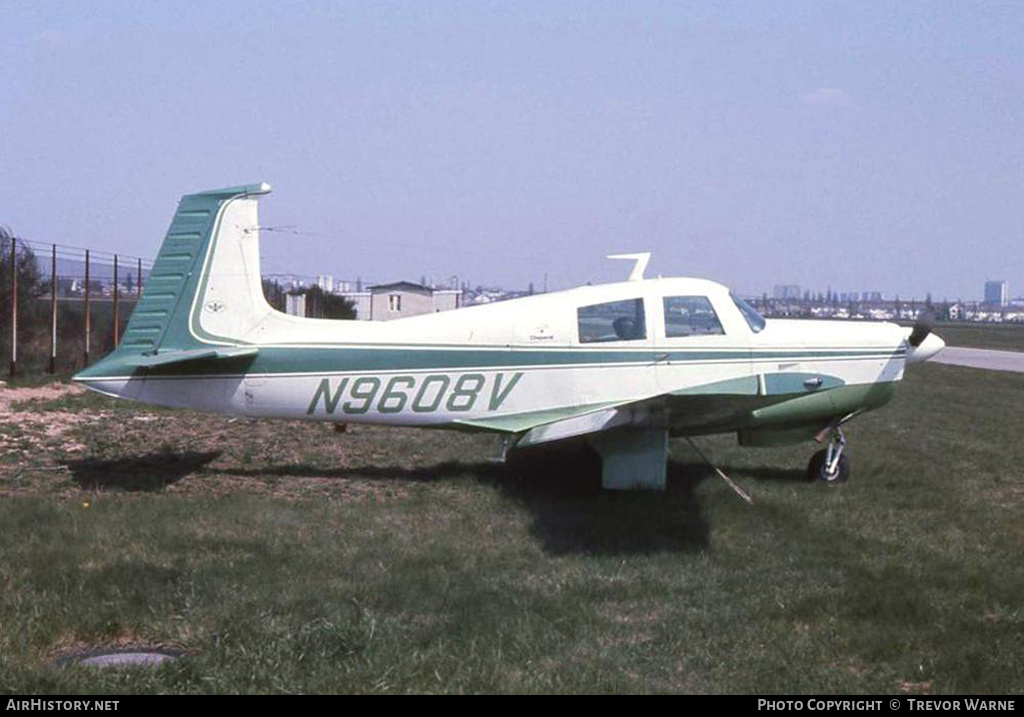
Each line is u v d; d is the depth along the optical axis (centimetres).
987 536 816
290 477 1006
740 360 996
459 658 516
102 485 934
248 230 967
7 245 1988
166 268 966
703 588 664
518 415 977
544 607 605
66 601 581
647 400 835
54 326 1819
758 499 944
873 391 1031
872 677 516
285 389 962
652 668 523
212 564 675
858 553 757
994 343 5572
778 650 548
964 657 534
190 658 505
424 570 685
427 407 970
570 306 982
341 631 532
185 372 956
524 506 904
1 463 1015
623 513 879
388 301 4012
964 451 1305
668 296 997
